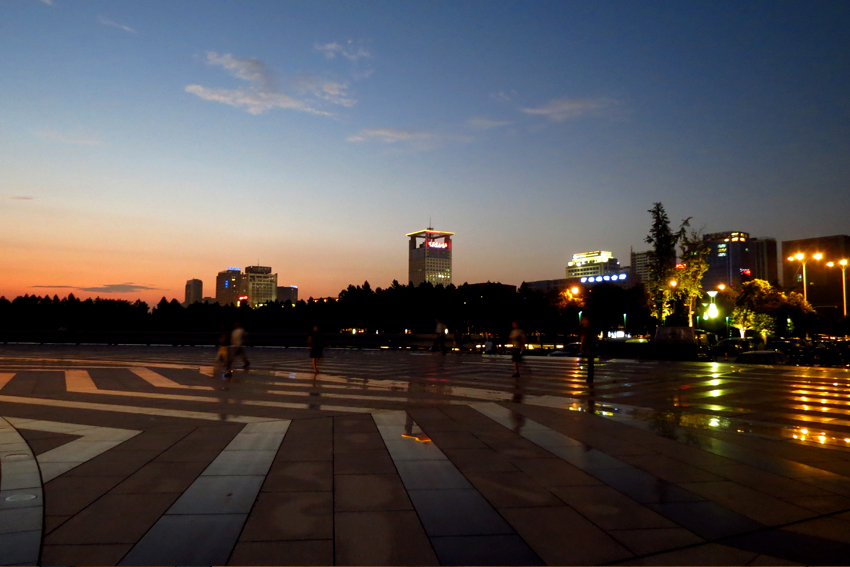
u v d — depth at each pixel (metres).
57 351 33.72
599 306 74.62
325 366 22.77
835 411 11.98
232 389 14.74
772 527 5.07
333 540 4.65
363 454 7.55
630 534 4.87
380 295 99.31
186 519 5.06
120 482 6.14
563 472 6.75
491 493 5.93
